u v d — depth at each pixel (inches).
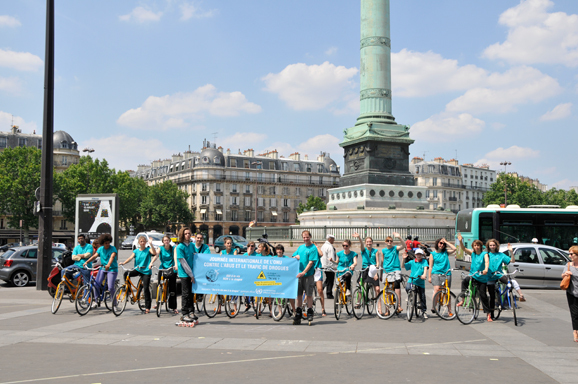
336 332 483.8
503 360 365.7
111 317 572.4
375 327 514.3
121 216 3973.9
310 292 532.7
